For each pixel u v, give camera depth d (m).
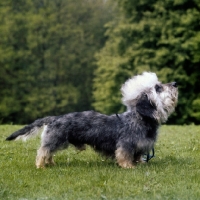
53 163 9.24
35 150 11.06
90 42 43.41
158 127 8.99
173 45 30.44
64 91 41.12
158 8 31.50
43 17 40.53
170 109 8.98
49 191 7.24
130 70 32.81
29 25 40.06
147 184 7.34
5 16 40.03
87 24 43.44
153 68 31.17
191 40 29.88
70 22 42.09
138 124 8.76
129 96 9.00
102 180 7.75
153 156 9.49
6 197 6.92
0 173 8.52
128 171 8.34
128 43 33.94
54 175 8.32
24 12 41.62
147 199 6.58
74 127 8.92
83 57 42.53
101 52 37.00
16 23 39.84
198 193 6.81
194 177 7.85
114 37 35.62
